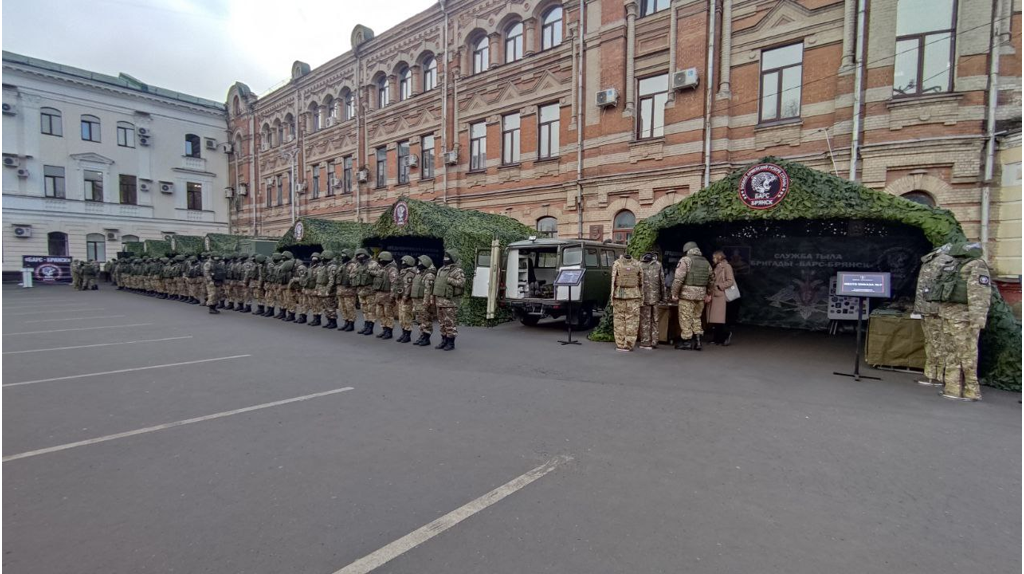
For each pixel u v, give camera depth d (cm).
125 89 3397
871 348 787
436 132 2181
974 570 278
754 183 873
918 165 1074
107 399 595
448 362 820
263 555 287
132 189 3462
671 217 971
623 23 1538
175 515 331
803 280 1218
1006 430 503
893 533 315
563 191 1727
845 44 1158
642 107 1534
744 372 755
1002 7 1002
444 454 434
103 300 2073
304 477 388
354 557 286
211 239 2588
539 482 382
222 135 3819
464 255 1302
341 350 924
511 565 279
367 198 2588
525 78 1830
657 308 980
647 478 389
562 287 1124
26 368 760
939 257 662
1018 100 994
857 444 462
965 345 617
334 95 2736
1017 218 967
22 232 3047
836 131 1179
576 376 726
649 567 277
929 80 1078
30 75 3062
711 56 1349
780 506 348
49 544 296
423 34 2206
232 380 689
